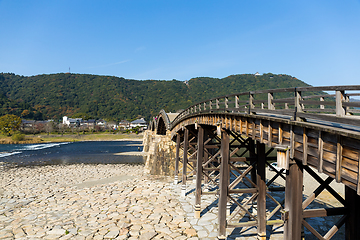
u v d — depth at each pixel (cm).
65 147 8369
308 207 1714
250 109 966
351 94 514
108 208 1930
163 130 4944
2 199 2344
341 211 700
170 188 2461
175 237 1386
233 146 1212
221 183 1143
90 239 1399
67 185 2992
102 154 6425
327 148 561
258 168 1112
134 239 1380
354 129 493
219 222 1143
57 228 1571
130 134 13550
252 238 1309
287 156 675
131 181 2877
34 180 3338
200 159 1664
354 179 486
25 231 1545
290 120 673
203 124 1656
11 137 10612
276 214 1602
